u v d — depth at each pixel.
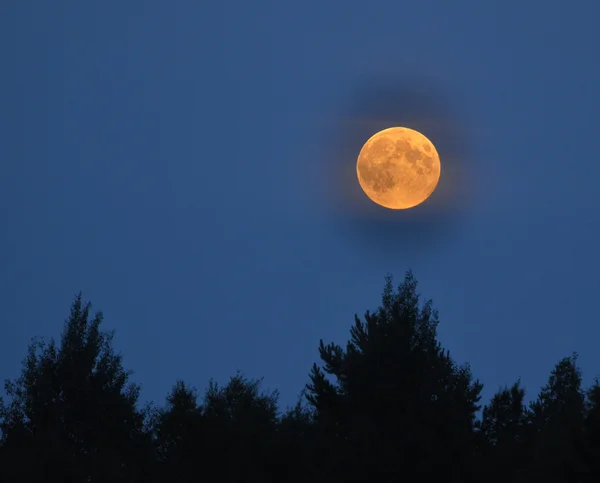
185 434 144.62
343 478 130.38
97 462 153.12
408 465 128.88
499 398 140.88
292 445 137.25
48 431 160.38
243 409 150.12
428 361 141.62
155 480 146.50
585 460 111.56
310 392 145.62
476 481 128.75
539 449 129.50
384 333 142.88
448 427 130.88
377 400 139.25
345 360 142.88
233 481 136.88
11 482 146.38
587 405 119.06
